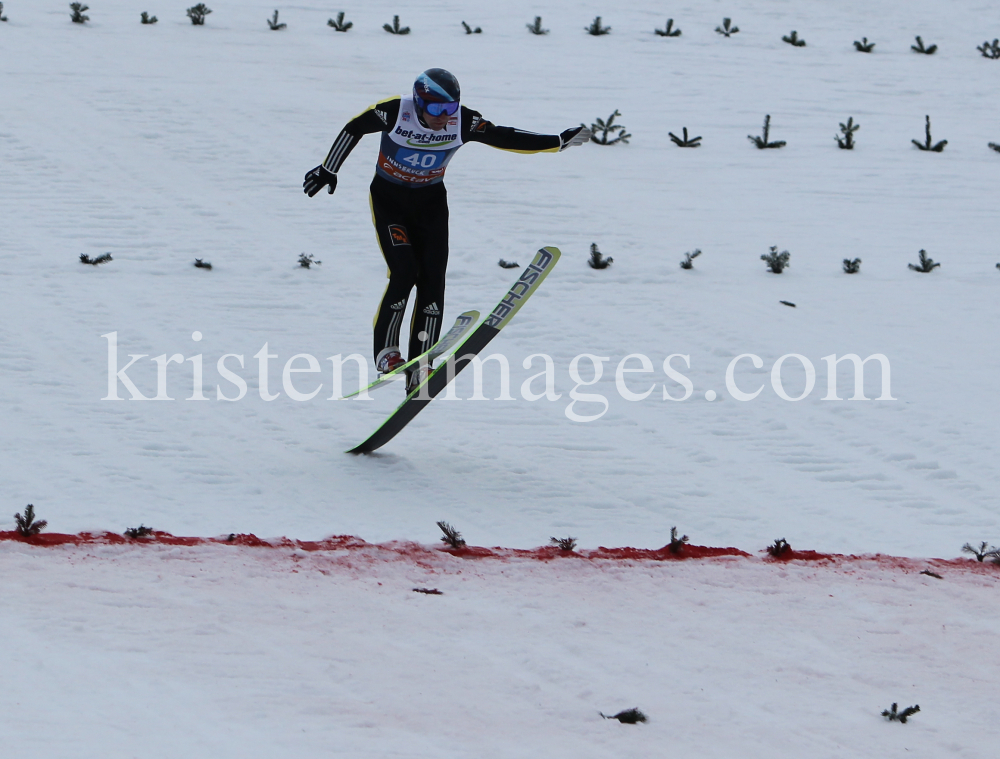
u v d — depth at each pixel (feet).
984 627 61.77
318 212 150.92
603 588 65.16
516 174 172.04
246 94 195.72
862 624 61.52
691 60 245.24
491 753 45.37
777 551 71.92
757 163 184.85
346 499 78.64
